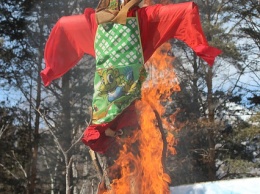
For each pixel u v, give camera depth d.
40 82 24.78
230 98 24.81
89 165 22.41
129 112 3.46
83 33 3.83
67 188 7.16
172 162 19.75
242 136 23.25
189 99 22.86
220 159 24.31
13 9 25.23
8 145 24.09
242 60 23.23
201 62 23.41
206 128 21.89
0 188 23.81
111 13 3.43
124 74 3.39
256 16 24.59
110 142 3.52
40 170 25.69
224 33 23.23
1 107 24.61
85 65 24.77
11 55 24.67
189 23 3.39
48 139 22.95
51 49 3.91
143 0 3.54
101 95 3.40
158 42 3.49
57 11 25.12
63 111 23.47
